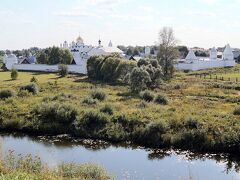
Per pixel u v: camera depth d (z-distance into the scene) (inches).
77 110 1941.4
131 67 3671.3
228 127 1646.2
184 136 1631.4
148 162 1427.2
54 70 5187.0
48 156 1482.5
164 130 1695.4
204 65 5615.2
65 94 2514.8
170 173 1310.3
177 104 2313.0
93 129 1813.5
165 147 1622.8
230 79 3932.1
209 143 1573.6
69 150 1577.3
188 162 1433.3
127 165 1389.0
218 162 1438.2
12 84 3346.5
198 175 1295.5
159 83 3346.5
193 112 1972.2
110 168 1348.4
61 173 991.0
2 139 1740.9
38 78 4109.3
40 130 1867.6
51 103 2085.4
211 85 3358.8
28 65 5423.2
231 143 1549.0
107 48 6978.4
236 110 1968.5
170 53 4315.9
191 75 4589.1
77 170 1034.7
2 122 1932.8
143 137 1689.2
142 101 2257.6
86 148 1612.9
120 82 3661.4
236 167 1385.3
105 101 2373.3
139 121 1808.6
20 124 1907.0
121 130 1765.5
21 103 2261.3
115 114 1903.3
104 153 1544.0
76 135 1803.6
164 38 4394.7
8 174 837.8
